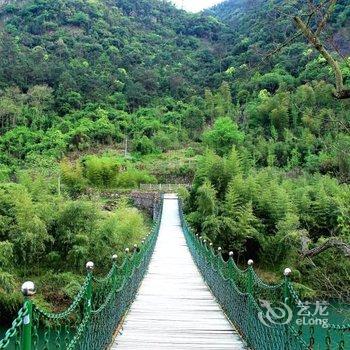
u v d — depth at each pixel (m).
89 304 4.87
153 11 112.69
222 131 44.56
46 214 19.00
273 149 43.16
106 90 76.56
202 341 6.54
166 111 72.31
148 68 85.38
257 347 5.80
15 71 72.12
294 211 23.11
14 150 53.22
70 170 35.56
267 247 21.86
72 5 100.25
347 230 10.55
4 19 97.44
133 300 9.35
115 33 96.56
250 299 6.25
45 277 17.80
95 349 5.27
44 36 89.00
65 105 68.56
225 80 68.00
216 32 101.44
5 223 18.36
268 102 52.81
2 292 16.05
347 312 7.05
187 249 18.12
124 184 39.84
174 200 34.44
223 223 22.09
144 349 6.10
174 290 10.57
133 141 59.59
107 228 18.95
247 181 24.41
